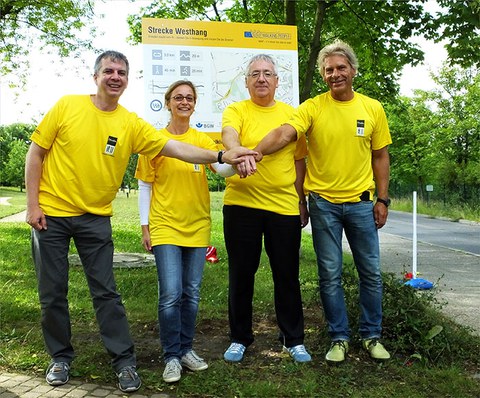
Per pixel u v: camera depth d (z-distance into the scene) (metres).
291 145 4.00
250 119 4.05
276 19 11.78
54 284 3.63
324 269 4.08
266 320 5.27
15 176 68.06
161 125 5.60
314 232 4.12
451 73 29.44
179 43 5.66
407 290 4.74
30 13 18.12
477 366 4.08
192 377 3.70
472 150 29.52
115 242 11.37
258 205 3.94
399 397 3.45
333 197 4.02
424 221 24.80
